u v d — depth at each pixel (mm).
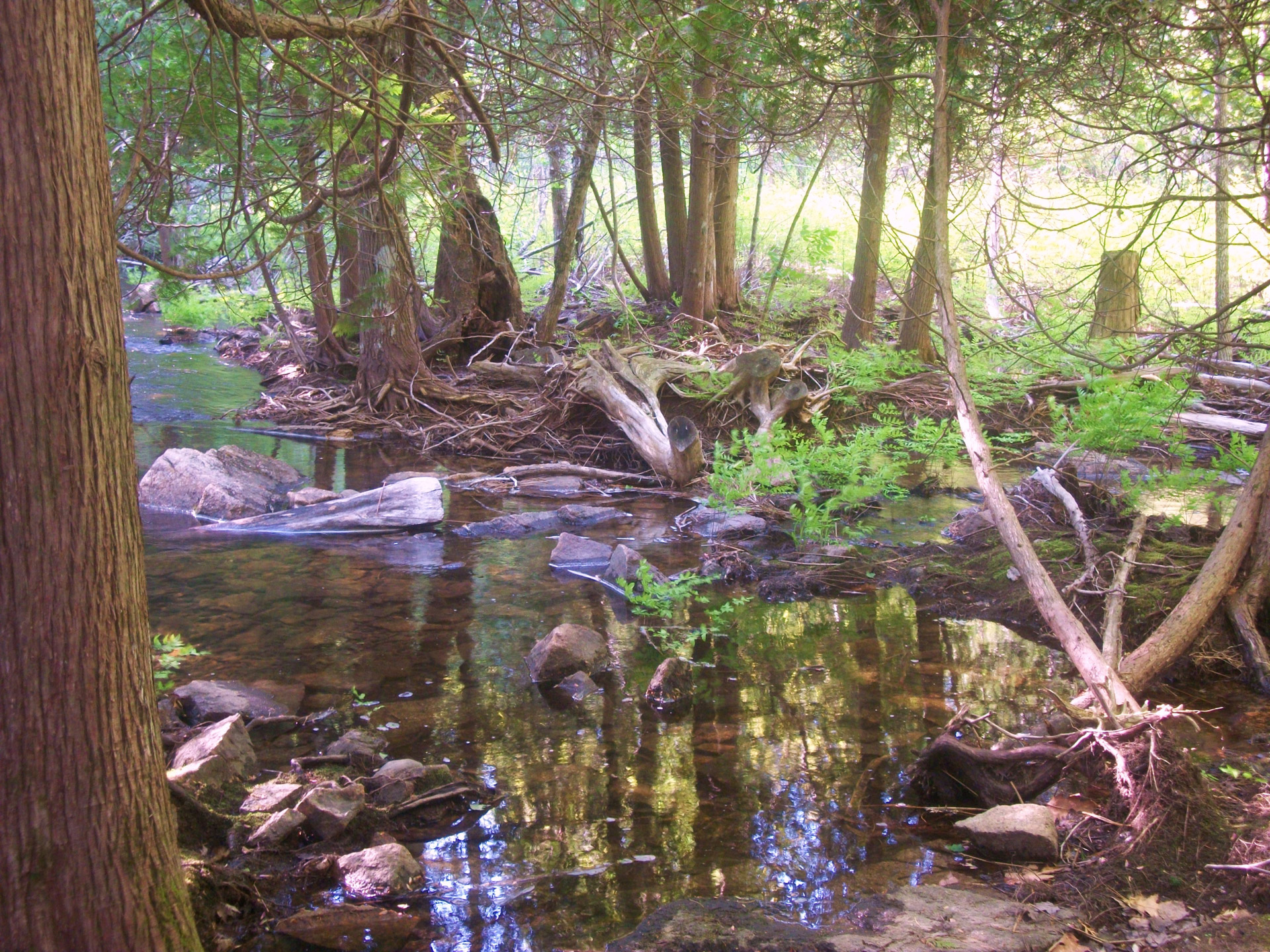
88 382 2273
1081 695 4758
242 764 4188
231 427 13133
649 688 5145
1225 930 3133
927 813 3994
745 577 7359
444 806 4016
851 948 2992
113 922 2332
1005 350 8484
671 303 17750
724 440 11047
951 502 9391
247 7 4453
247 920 3301
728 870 3551
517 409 13031
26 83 2143
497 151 5539
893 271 13289
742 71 6676
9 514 2189
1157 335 8867
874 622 6367
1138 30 6391
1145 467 9977
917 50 6965
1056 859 3611
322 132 4965
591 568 7574
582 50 6449
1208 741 4582
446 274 15070
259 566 7445
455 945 3131
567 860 3639
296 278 7465
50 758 2246
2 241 2146
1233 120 8328
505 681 5355
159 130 5188
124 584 2389
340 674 5410
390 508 8734
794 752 4508
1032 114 6715
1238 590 5469
